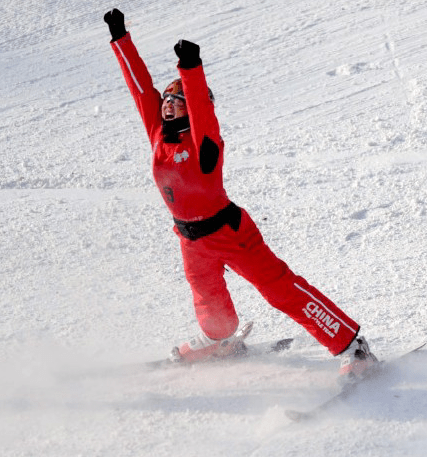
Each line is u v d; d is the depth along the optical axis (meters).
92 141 22.42
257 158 19.41
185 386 8.72
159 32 32.25
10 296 11.99
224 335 9.12
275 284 8.34
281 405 8.14
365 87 24.03
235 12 33.41
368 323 10.22
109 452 7.29
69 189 18.45
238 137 21.31
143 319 11.02
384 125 20.50
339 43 28.38
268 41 29.69
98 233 14.81
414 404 7.88
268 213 15.34
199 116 7.66
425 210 14.45
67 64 30.11
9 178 19.28
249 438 7.45
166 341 10.24
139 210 16.14
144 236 14.55
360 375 8.27
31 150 21.95
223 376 8.94
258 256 8.31
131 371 9.23
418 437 7.30
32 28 34.31
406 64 25.36
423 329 9.84
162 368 9.26
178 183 8.09
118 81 27.95
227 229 8.22
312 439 7.31
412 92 22.88
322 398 8.28
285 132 21.30
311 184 16.88
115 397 8.51
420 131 19.56
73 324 10.86
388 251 12.88
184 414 8.05
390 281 11.62
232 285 12.13
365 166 17.72
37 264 13.34
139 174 19.08
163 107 8.15
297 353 9.51
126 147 21.59
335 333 8.38
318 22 30.80
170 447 7.34
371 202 15.21
